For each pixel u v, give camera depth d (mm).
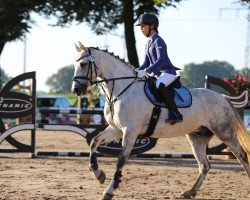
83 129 17953
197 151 11680
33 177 13562
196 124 11570
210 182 13398
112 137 11109
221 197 11391
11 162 16625
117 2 32406
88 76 10625
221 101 11797
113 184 10336
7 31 32156
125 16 30812
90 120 33094
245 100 17797
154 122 11086
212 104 11695
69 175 14000
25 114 17938
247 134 11891
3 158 17766
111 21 33281
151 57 11195
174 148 23062
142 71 10938
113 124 10992
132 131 10719
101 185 12516
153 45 11086
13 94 17828
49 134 31422
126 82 10938
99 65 10805
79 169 15203
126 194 11406
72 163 16609
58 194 11250
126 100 10766
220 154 18328
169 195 11422
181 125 11391
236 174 14883
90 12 32500
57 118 35438
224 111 11734
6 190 11648
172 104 11070
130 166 16203
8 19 32188
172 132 11406
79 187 12141
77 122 33344
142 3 30156
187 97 11477
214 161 18062
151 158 18422
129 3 30625
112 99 10898
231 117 11797
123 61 11086
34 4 31750
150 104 10992
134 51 31109
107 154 17906
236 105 17797
